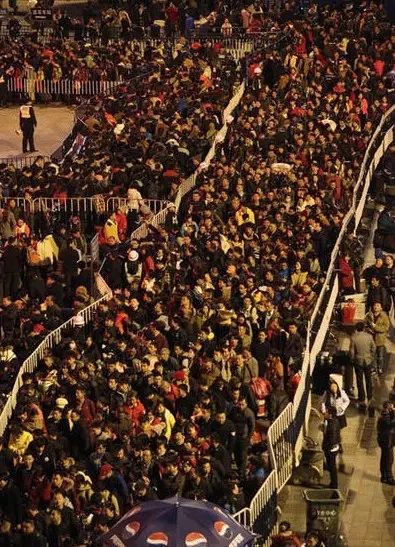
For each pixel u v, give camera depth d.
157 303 71.31
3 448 59.28
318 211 82.19
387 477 65.12
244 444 61.88
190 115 100.31
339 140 94.81
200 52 116.44
